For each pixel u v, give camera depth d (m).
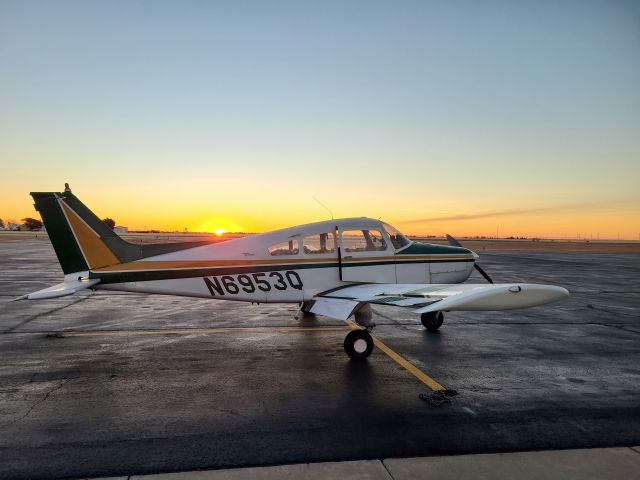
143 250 6.79
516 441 3.62
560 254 41.41
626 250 58.38
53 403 4.44
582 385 5.10
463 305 4.74
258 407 4.36
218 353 6.48
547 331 8.15
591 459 3.34
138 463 3.21
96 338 7.39
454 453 3.41
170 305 10.98
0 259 24.83
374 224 7.44
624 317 9.67
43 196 6.43
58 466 3.17
